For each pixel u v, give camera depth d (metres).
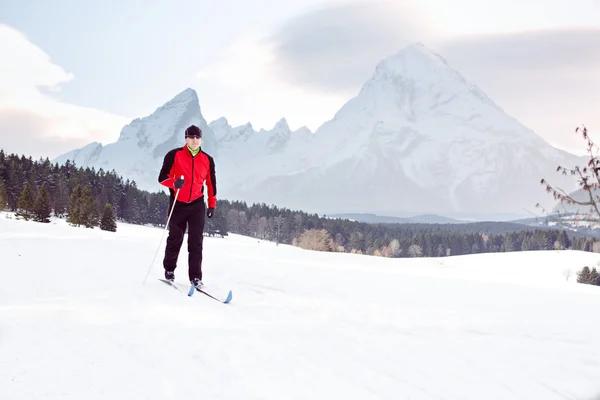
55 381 2.55
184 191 5.88
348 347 3.78
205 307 4.76
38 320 3.61
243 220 149.38
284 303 5.59
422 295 7.20
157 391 2.55
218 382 2.77
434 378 3.22
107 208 73.12
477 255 65.12
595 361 3.81
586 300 7.55
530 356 3.90
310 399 2.65
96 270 6.34
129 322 3.82
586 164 3.60
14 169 90.25
